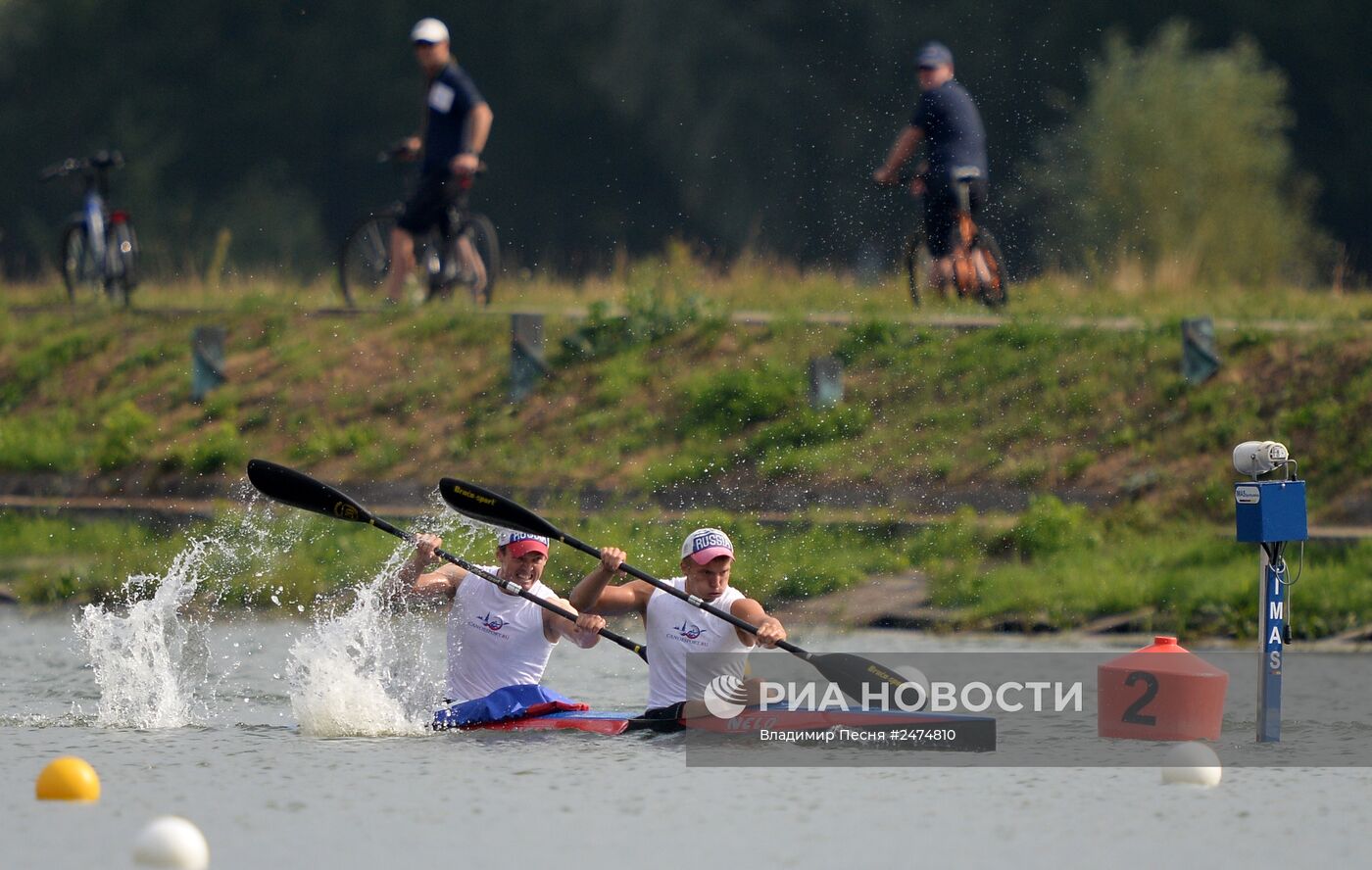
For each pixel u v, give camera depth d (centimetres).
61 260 7775
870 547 5688
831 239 14238
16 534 6228
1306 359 6125
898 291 7244
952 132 6662
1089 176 11619
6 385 7238
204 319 7425
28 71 16750
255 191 15875
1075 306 6962
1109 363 6294
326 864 2467
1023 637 4953
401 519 6066
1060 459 5997
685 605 3500
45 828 2670
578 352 6831
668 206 15650
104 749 3303
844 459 6150
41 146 16562
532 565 3578
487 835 2622
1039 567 5431
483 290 7256
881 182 6775
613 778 3027
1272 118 11619
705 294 7381
